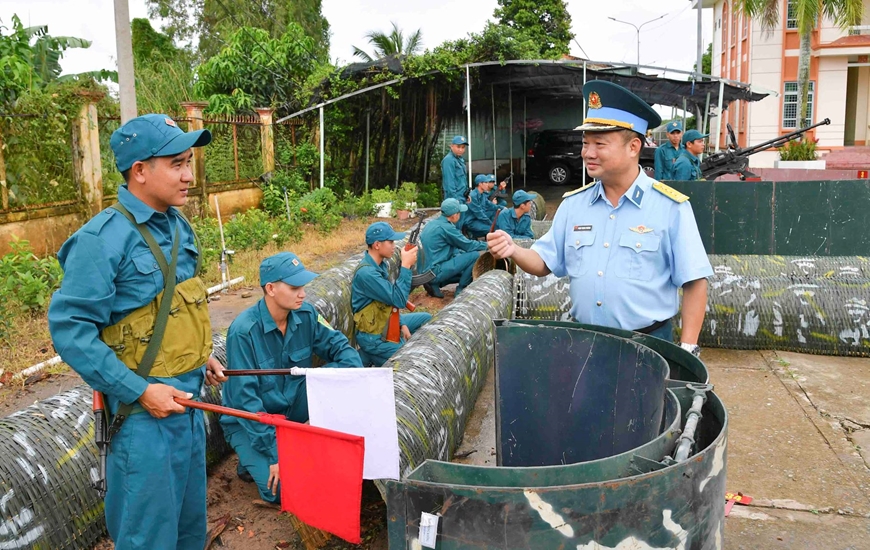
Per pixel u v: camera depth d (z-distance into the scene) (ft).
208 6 94.43
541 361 8.36
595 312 8.90
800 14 67.46
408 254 15.90
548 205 54.13
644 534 5.14
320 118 47.85
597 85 8.43
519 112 73.46
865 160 75.77
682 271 8.47
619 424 7.84
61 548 9.11
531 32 97.50
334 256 32.40
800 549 9.71
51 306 6.84
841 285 17.83
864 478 11.58
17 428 9.36
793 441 12.93
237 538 10.07
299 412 11.62
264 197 43.57
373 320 15.79
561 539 5.03
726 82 49.19
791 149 69.31
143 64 68.49
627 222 8.73
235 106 50.11
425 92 54.90
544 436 8.45
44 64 39.42
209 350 7.91
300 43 57.62
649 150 63.57
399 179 59.47
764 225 19.48
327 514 6.50
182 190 7.40
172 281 7.40
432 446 10.28
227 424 11.03
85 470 9.53
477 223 28.91
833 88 81.51
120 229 7.07
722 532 5.94
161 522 7.41
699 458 5.33
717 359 17.53
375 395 6.89
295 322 11.13
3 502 8.48
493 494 5.00
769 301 17.83
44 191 28.25
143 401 7.08
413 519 5.25
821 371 16.53
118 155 7.15
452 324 13.99
